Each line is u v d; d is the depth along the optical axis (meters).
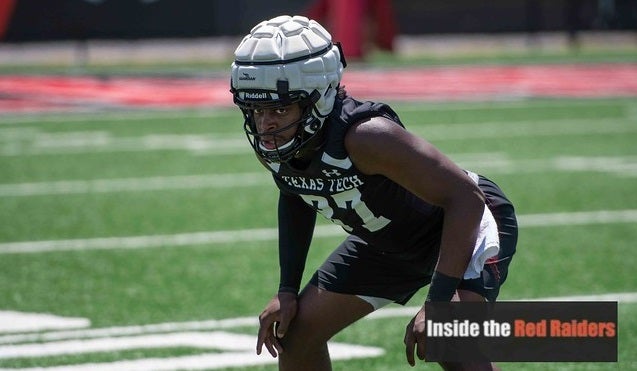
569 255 18.91
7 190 25.72
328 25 56.66
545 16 75.00
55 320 15.04
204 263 18.52
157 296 16.34
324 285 9.91
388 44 59.97
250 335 14.30
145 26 60.06
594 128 36.19
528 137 34.09
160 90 46.94
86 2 59.16
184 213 22.98
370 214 9.34
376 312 15.55
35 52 66.44
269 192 25.47
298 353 10.04
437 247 9.71
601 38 76.50
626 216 22.36
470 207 8.67
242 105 8.93
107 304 15.88
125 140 34.00
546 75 53.00
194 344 13.88
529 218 22.22
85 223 21.95
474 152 31.06
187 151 31.69
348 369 12.91
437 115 39.62
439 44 73.38
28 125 37.56
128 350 13.62
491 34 75.88
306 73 8.70
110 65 57.91
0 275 17.73
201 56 63.69
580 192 25.05
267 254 19.20
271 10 64.38
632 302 15.74
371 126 8.73
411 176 8.73
